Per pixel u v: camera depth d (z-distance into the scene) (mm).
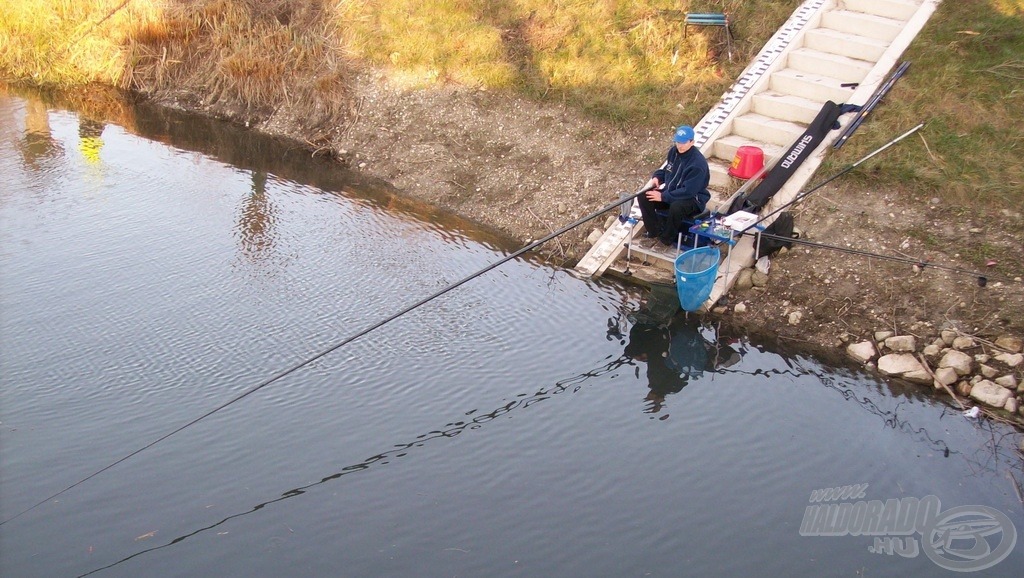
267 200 11031
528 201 10680
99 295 8836
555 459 6914
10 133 12844
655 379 7914
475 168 11266
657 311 8875
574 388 7777
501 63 11969
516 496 6523
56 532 6156
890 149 9297
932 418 7379
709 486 6609
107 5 15008
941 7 10586
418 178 11438
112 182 11406
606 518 6309
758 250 8930
